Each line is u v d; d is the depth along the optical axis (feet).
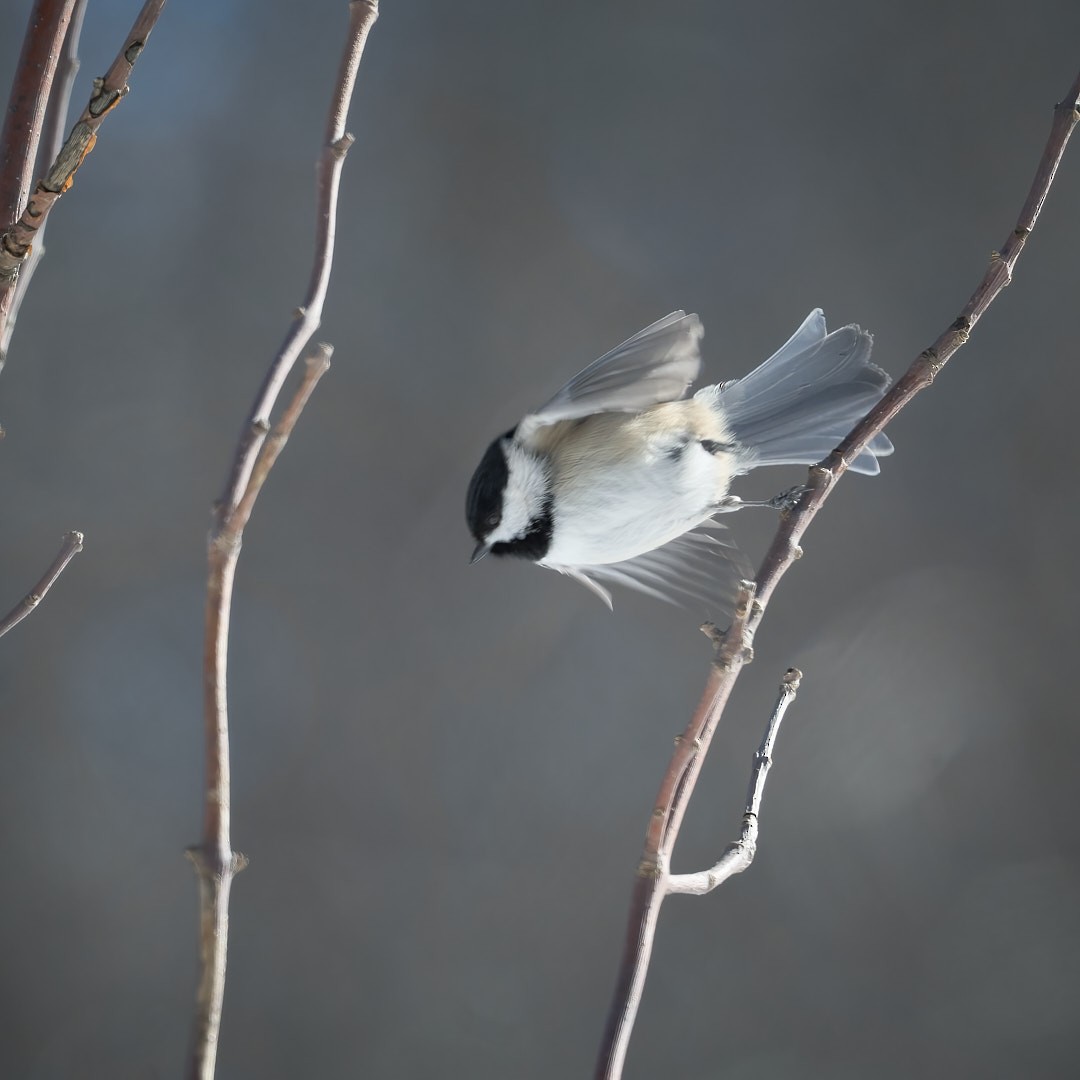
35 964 26.68
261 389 23.79
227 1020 26.32
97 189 31.94
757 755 23.98
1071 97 24.00
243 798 27.81
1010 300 30.01
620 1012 23.79
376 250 31.76
